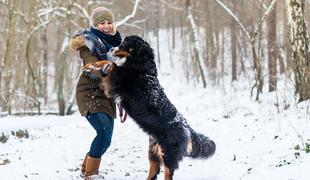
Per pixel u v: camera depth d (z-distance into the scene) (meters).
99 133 6.99
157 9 60.62
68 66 34.88
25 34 30.22
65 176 7.22
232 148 9.03
